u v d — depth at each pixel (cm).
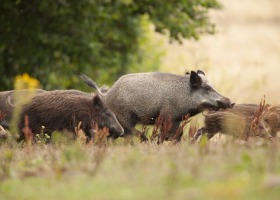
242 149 3172
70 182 2611
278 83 10906
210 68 9019
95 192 2406
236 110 4622
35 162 3106
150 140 4319
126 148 3488
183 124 4369
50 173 2822
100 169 2783
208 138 4600
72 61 7450
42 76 7262
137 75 4697
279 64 13200
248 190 2241
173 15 7550
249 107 4622
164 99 4625
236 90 8825
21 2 7188
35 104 4544
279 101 8356
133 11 7750
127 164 2816
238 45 15700
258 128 4169
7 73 7262
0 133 4316
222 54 13962
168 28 7494
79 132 4022
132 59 8238
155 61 8850
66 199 2364
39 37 7169
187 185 2394
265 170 2609
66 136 4538
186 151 3141
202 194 2225
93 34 7519
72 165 2923
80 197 2361
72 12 7262
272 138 4250
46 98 4572
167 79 4684
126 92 4628
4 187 2644
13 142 4012
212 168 2664
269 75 11719
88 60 7494
